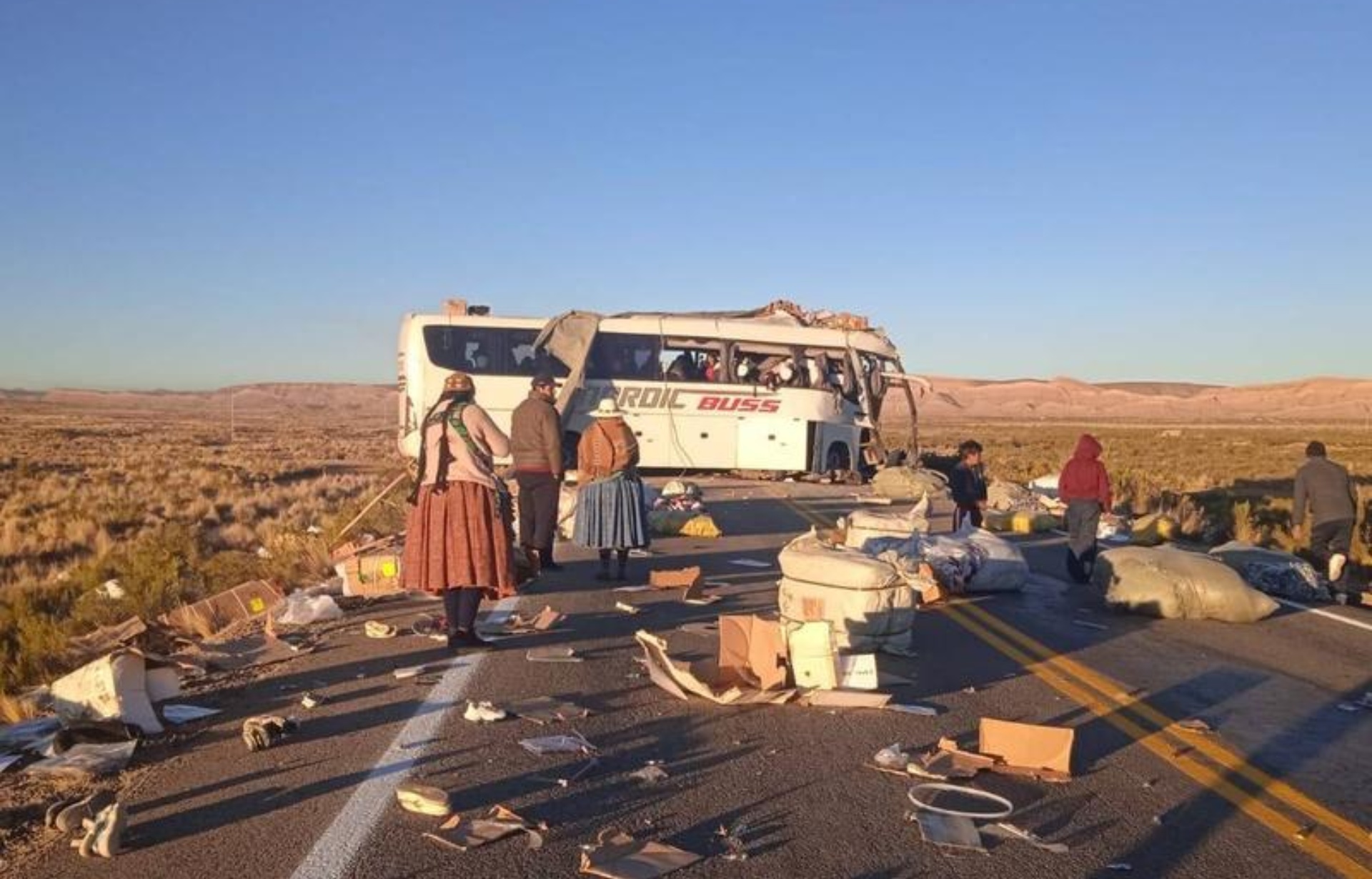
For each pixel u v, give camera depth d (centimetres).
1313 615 1205
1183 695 817
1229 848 525
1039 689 816
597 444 1225
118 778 602
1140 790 603
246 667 858
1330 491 1419
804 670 771
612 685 793
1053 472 3619
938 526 1912
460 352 2653
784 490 2598
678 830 528
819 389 2895
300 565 1441
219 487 3375
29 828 533
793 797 573
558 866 482
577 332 2723
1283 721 753
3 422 9850
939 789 588
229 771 609
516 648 910
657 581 1198
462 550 878
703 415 2825
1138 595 1134
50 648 970
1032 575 1432
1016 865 498
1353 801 595
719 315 3028
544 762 621
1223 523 2133
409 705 739
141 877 472
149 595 1202
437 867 480
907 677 839
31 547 1967
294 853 494
